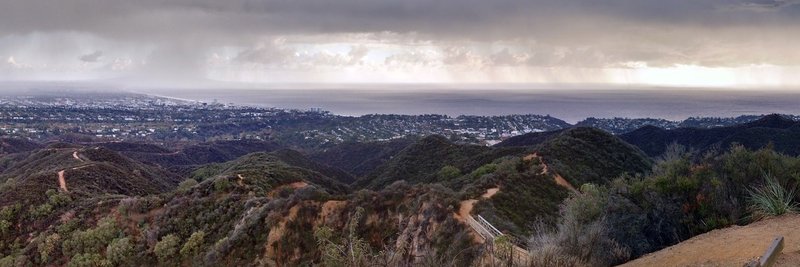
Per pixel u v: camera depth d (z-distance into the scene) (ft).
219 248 88.28
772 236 28.96
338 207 91.56
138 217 111.24
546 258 28.50
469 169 185.88
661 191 40.14
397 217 86.43
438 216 78.23
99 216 113.19
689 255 29.35
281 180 151.12
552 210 98.53
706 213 37.91
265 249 85.15
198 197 118.01
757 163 41.19
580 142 160.45
